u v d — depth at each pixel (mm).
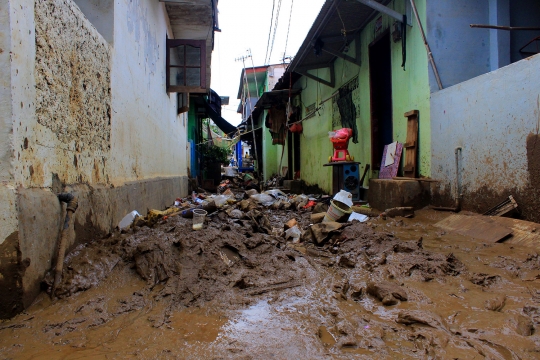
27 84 2443
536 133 3809
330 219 5348
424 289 2727
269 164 21656
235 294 2688
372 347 1902
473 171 4750
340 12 7156
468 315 2236
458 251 3609
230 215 5496
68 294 2580
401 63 6449
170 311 2426
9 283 2238
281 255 3531
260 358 1799
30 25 2482
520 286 2668
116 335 2086
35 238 2459
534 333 1978
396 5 6477
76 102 3262
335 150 7980
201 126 21469
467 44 5602
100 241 3430
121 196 4379
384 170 6816
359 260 3488
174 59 8930
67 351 1898
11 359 1815
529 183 3908
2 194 2197
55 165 2873
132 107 5152
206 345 1941
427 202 5590
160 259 3018
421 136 5848
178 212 5500
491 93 4434
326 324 2211
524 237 3566
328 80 10750
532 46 5676
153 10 6746
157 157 7172
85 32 3455
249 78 24766
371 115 7719
